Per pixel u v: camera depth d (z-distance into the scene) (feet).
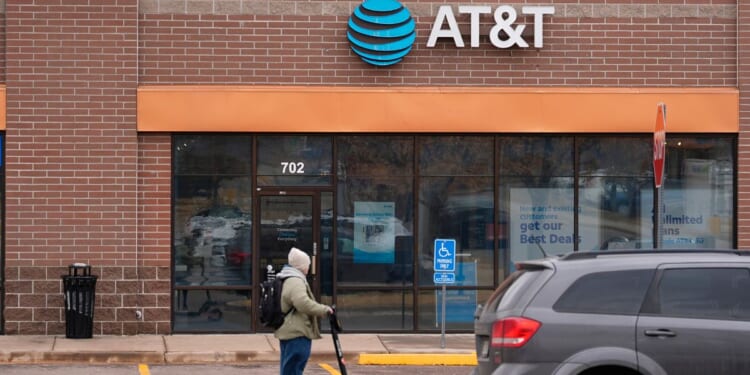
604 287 28.68
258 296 55.98
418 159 56.54
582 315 28.32
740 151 56.49
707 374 27.99
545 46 56.49
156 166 55.26
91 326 53.52
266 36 55.77
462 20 56.44
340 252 56.44
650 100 56.44
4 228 54.54
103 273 54.80
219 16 55.62
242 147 56.13
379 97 55.67
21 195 54.44
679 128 56.49
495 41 55.52
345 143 56.44
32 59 54.44
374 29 55.62
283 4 55.83
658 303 28.50
